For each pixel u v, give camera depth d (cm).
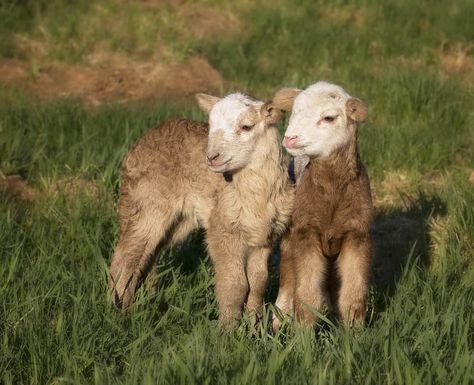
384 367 885
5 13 2367
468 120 1747
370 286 1160
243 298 1095
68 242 1268
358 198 1039
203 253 1287
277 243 1213
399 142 1627
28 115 1741
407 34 2286
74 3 2497
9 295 1088
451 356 911
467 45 2220
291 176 1149
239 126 1053
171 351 902
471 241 1296
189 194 1143
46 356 953
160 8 2488
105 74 2142
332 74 2042
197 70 2158
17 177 1523
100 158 1528
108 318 1023
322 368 874
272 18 2380
